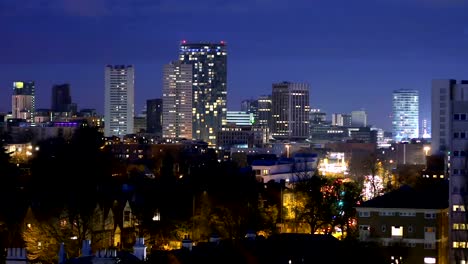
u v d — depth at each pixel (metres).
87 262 137.00
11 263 146.50
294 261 180.50
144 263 144.62
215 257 164.75
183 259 157.00
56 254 197.75
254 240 183.62
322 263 184.00
